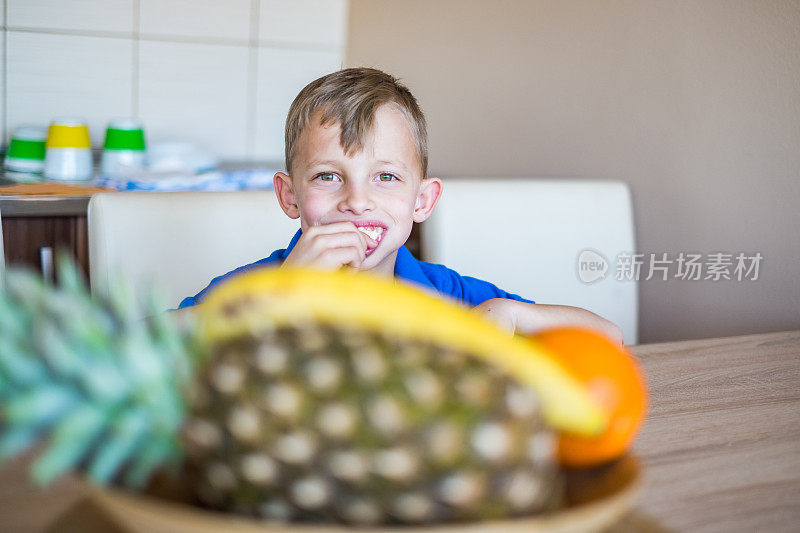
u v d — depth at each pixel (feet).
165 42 7.93
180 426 1.35
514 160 6.49
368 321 1.36
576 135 5.90
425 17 7.33
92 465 1.36
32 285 1.36
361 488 1.27
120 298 1.41
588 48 5.74
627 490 1.47
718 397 2.69
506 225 4.53
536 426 1.36
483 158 6.82
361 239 3.16
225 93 8.25
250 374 1.30
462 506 1.28
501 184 4.58
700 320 5.18
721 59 4.87
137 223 3.82
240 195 4.09
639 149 5.44
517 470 1.31
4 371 1.31
